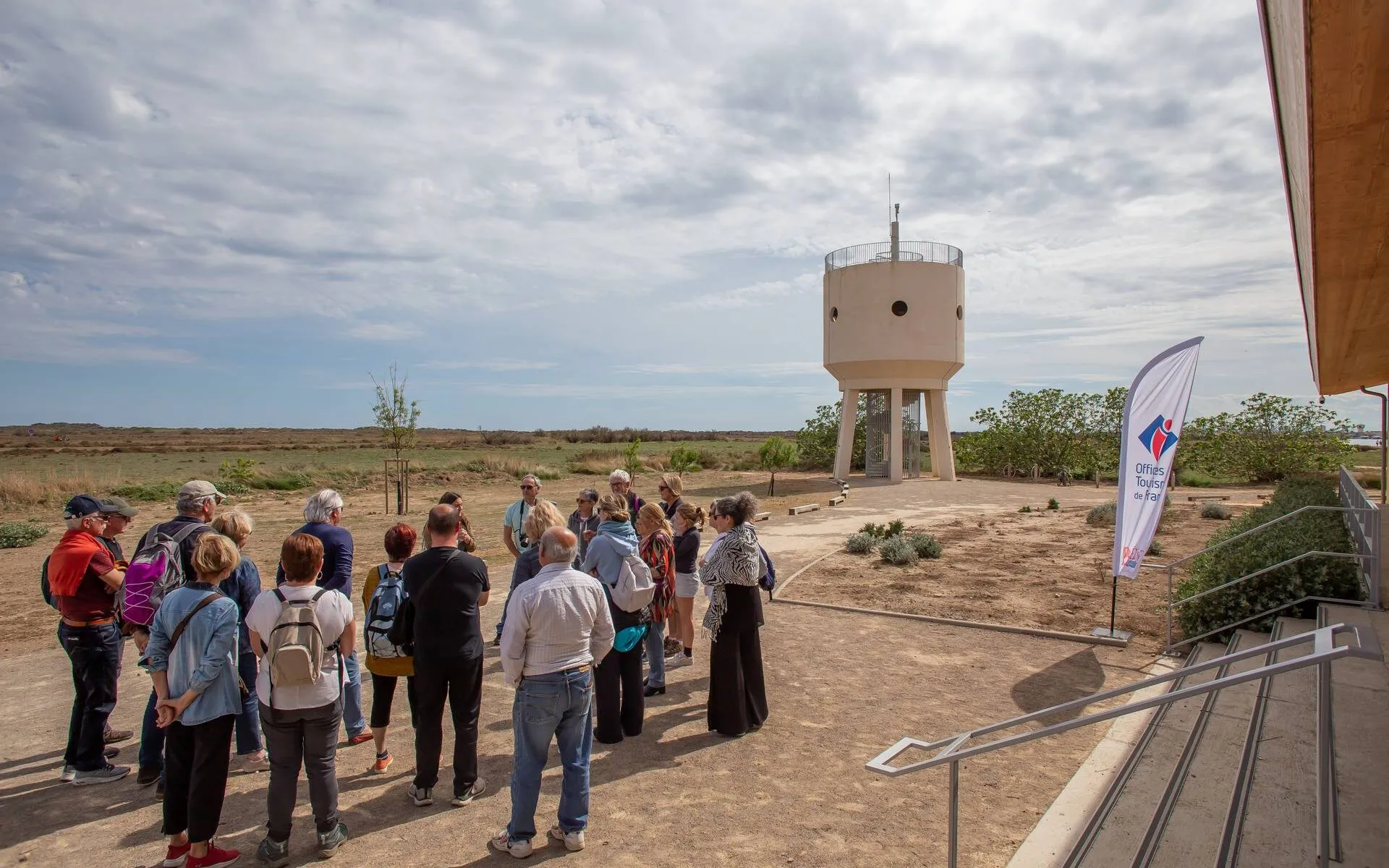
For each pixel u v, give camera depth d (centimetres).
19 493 2475
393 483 3378
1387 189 436
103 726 565
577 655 458
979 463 3884
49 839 481
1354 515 1034
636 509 898
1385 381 1516
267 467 3850
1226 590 841
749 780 549
